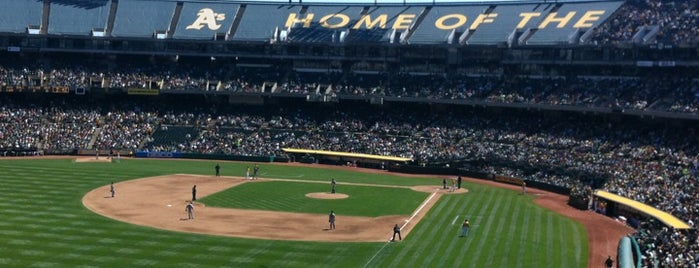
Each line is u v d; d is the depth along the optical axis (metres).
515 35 129.75
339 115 135.00
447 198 85.88
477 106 127.44
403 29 139.88
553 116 120.06
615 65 118.62
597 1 130.88
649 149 99.00
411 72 137.50
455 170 112.00
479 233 64.56
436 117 129.62
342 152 122.38
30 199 74.25
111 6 147.62
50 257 51.59
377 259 54.03
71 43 140.25
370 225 67.19
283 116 135.88
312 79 139.12
